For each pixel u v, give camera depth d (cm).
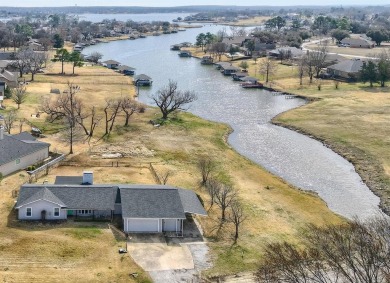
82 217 5388
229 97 12850
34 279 4166
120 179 6538
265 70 15762
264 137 9262
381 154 8044
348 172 7494
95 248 4759
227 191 5694
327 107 11219
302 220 5709
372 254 3300
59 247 4703
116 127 9212
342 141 8788
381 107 11069
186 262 4669
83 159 7306
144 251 4822
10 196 5797
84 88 13150
